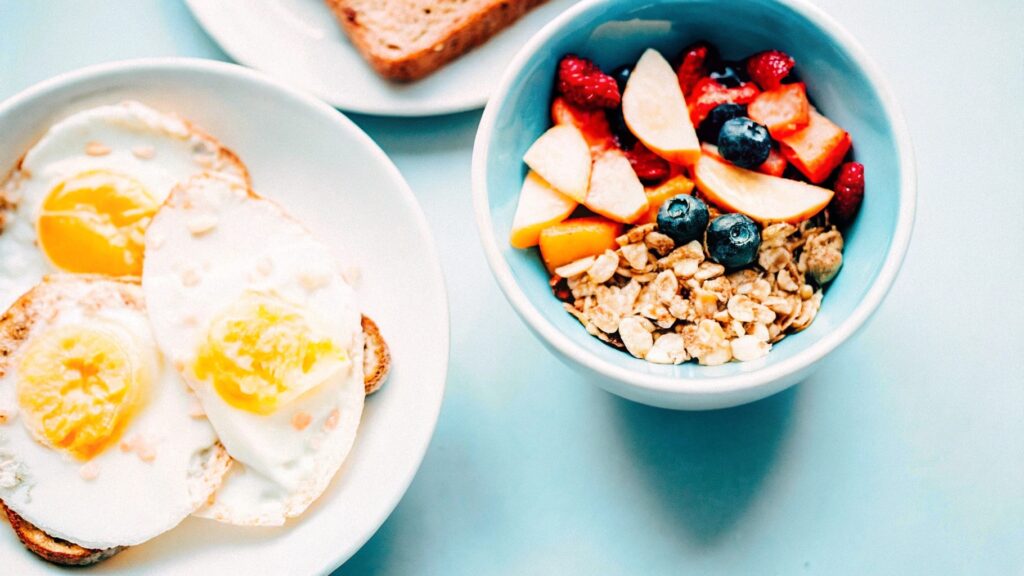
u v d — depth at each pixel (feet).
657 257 1.69
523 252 1.73
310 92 1.93
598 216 1.71
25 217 1.85
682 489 1.84
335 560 1.73
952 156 1.90
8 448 1.77
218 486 1.77
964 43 1.92
